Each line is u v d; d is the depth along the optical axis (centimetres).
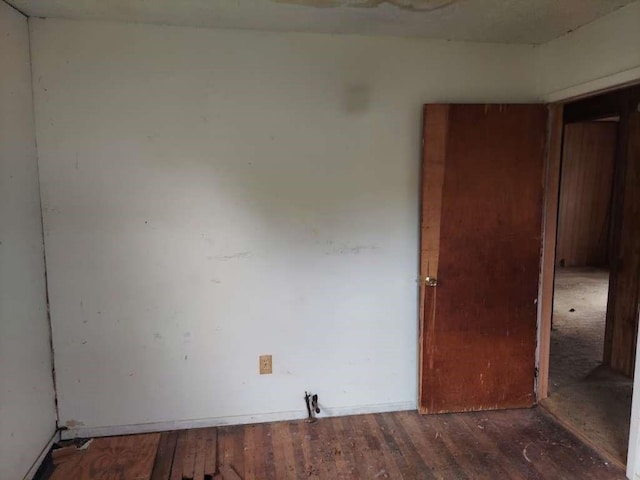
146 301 255
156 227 251
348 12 220
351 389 281
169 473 227
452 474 227
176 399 265
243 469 231
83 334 251
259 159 255
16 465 208
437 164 262
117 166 244
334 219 266
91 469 229
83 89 236
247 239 260
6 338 202
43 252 240
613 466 232
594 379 331
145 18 229
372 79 259
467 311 276
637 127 337
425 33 252
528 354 286
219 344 265
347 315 275
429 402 281
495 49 269
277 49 249
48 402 244
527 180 270
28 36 227
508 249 274
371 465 234
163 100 243
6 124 206
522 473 227
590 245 762
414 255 277
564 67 255
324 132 259
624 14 215
